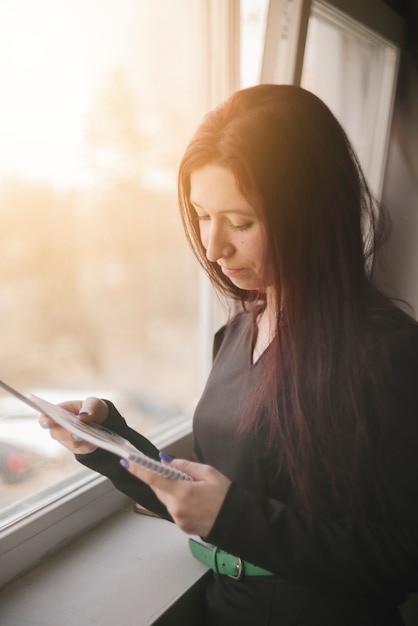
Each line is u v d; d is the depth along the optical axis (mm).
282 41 1275
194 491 628
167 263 1356
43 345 1046
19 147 935
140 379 1314
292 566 654
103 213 1142
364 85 1837
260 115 660
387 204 1964
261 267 708
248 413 770
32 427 1011
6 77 889
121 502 1157
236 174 651
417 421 646
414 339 669
